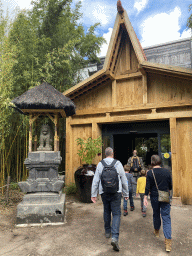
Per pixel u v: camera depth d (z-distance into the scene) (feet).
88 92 23.32
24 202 13.28
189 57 29.32
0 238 10.77
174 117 18.76
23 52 18.66
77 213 15.39
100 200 19.61
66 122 23.90
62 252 9.32
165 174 9.93
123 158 30.53
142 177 15.06
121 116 21.31
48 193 13.80
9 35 17.98
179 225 12.84
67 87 24.76
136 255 9.03
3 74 16.05
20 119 19.16
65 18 24.97
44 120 17.72
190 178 17.99
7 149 19.52
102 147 23.20
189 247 9.88
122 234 11.34
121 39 22.15
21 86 19.69
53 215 13.02
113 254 9.11
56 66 21.18
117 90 22.15
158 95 19.90
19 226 12.50
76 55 25.81
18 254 9.15
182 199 18.03
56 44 22.44
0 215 14.17
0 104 16.29
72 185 22.26
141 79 21.06
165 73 18.60
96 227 12.35
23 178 20.26
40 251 9.43
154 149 36.99
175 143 18.52
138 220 13.62
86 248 9.68
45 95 13.79
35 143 16.44
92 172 18.93
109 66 20.90
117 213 9.84
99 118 22.34
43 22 22.31
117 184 9.81
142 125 21.38
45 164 13.88
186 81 18.47
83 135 23.45
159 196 9.63
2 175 18.38
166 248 9.33
